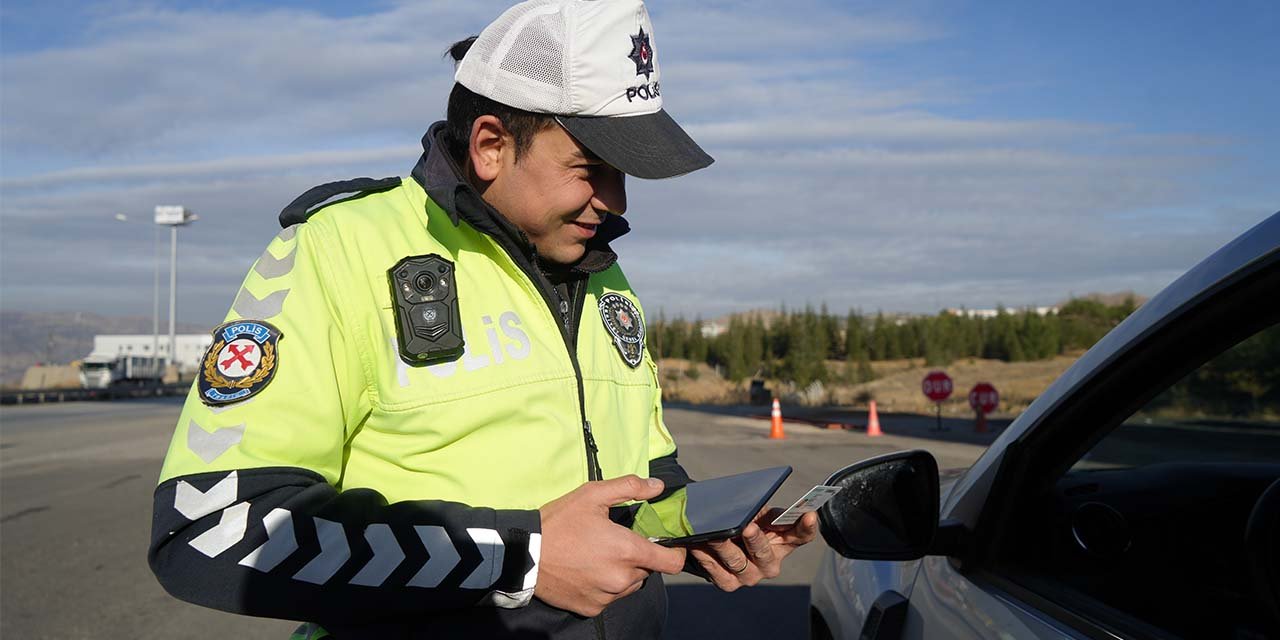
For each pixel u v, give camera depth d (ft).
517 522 3.98
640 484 4.07
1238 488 4.96
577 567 3.90
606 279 5.46
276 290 4.13
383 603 3.85
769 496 4.26
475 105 4.53
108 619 15.89
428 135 4.83
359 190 4.67
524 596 3.99
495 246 4.55
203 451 3.83
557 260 4.70
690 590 17.70
